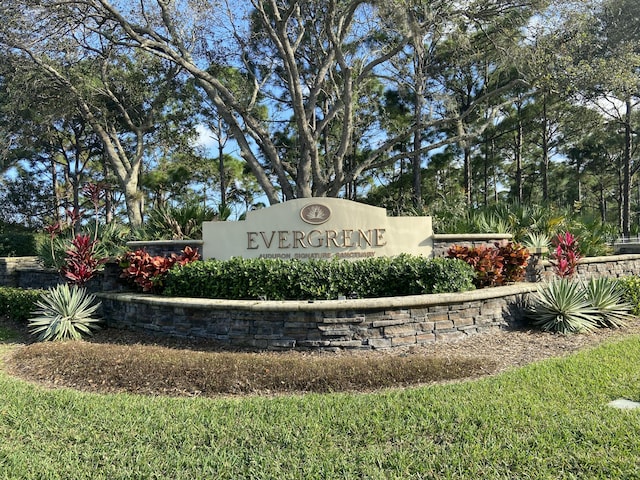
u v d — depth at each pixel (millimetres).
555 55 15117
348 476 3281
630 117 23234
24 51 17109
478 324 7355
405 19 14164
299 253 8906
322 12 16469
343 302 6617
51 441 3914
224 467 3439
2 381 5617
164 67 21750
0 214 26156
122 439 3914
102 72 19188
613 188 38750
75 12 15953
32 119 19859
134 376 5445
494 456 3459
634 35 16031
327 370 5344
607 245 13602
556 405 4320
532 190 34094
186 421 4234
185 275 7945
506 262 8898
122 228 14500
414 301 6789
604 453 3451
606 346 6449
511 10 16016
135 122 23641
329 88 20359
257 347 6824
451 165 27203
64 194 26875
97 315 8758
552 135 26938
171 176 24875
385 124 21531
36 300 9312
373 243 8961
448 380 5375
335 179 15836
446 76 22141
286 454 3609
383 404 4492
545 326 7629
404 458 3486
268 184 16359
